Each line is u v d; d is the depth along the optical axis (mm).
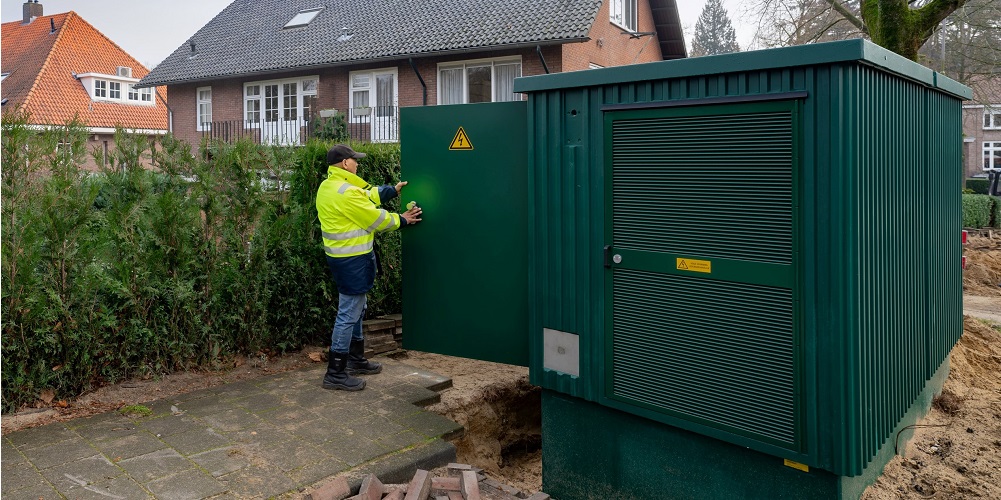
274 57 23734
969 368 6438
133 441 4492
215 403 5242
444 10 22016
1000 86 21844
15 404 4898
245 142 6152
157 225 5559
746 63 3771
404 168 5766
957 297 6238
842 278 3586
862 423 3766
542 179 4848
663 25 24062
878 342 3979
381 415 5105
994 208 22656
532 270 4969
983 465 4562
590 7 18672
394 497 3969
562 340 4844
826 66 3557
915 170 4715
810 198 3652
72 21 30734
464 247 5527
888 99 4102
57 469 4051
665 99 4184
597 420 4797
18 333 4883
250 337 6180
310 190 6598
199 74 24859
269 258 6301
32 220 4895
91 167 5625
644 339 4414
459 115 5473
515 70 19672
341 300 5645
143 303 5516
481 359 5516
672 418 4316
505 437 6375
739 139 3889
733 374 4039
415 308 5809
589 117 4570
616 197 4465
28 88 27375
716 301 4074
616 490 4730
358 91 22516
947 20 16609
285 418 4996
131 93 30578
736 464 4145
